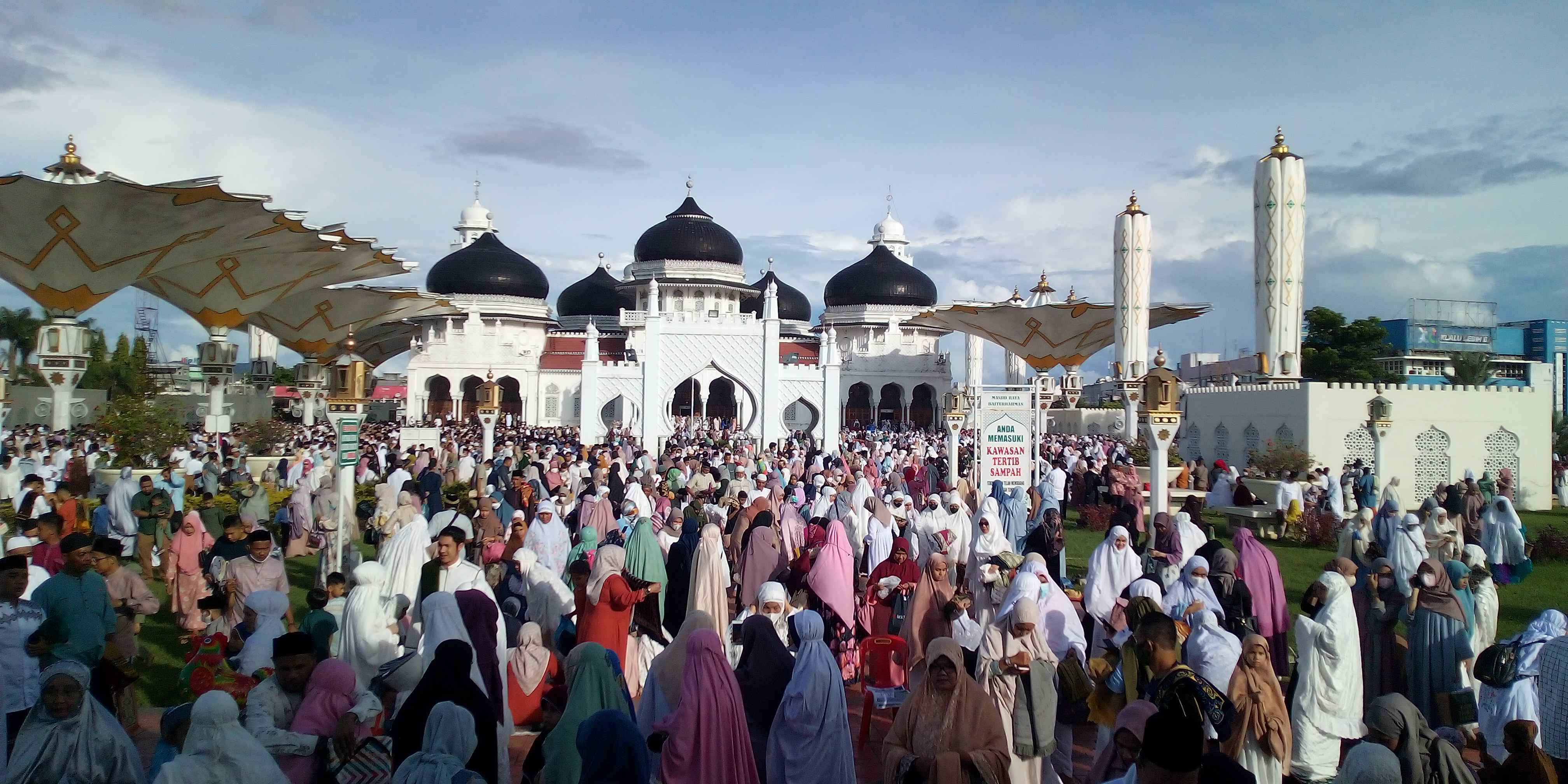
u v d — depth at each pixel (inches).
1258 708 227.9
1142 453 1111.0
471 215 2751.0
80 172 962.1
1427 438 1078.4
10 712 235.8
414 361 2251.5
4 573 244.5
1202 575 304.2
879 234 2952.8
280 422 1301.7
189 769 173.2
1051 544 426.6
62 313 962.7
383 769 199.5
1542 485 1088.2
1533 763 213.6
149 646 414.0
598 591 316.8
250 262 1168.8
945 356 2458.2
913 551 470.6
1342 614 271.6
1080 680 264.4
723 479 740.7
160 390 1686.8
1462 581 324.2
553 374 2306.8
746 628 258.7
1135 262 1478.8
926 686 205.6
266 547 321.1
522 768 266.8
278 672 213.5
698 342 1622.8
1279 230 1318.9
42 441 922.1
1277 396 1131.9
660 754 222.8
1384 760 172.2
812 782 226.5
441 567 310.7
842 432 1975.9
